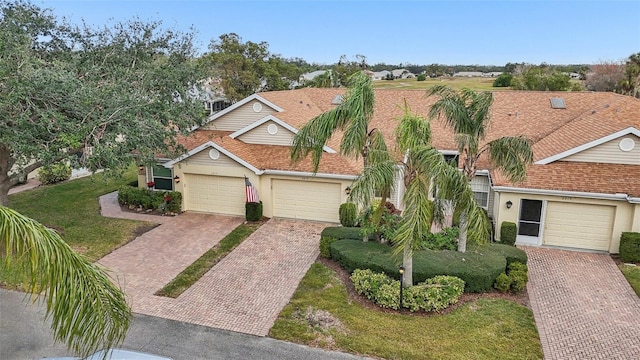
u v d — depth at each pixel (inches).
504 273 513.0
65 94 541.0
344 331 426.0
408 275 480.1
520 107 904.3
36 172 1042.1
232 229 710.5
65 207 810.2
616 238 616.4
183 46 767.7
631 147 636.1
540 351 398.9
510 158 502.6
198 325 437.1
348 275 546.3
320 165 732.7
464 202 459.2
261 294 501.4
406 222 439.8
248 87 1979.6
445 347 402.0
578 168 649.0
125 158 587.2
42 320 437.4
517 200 644.7
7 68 503.2
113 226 713.0
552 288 520.4
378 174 457.1
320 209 747.4
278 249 631.2
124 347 397.7
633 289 515.8
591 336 422.3
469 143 498.3
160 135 628.1
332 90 1104.2
